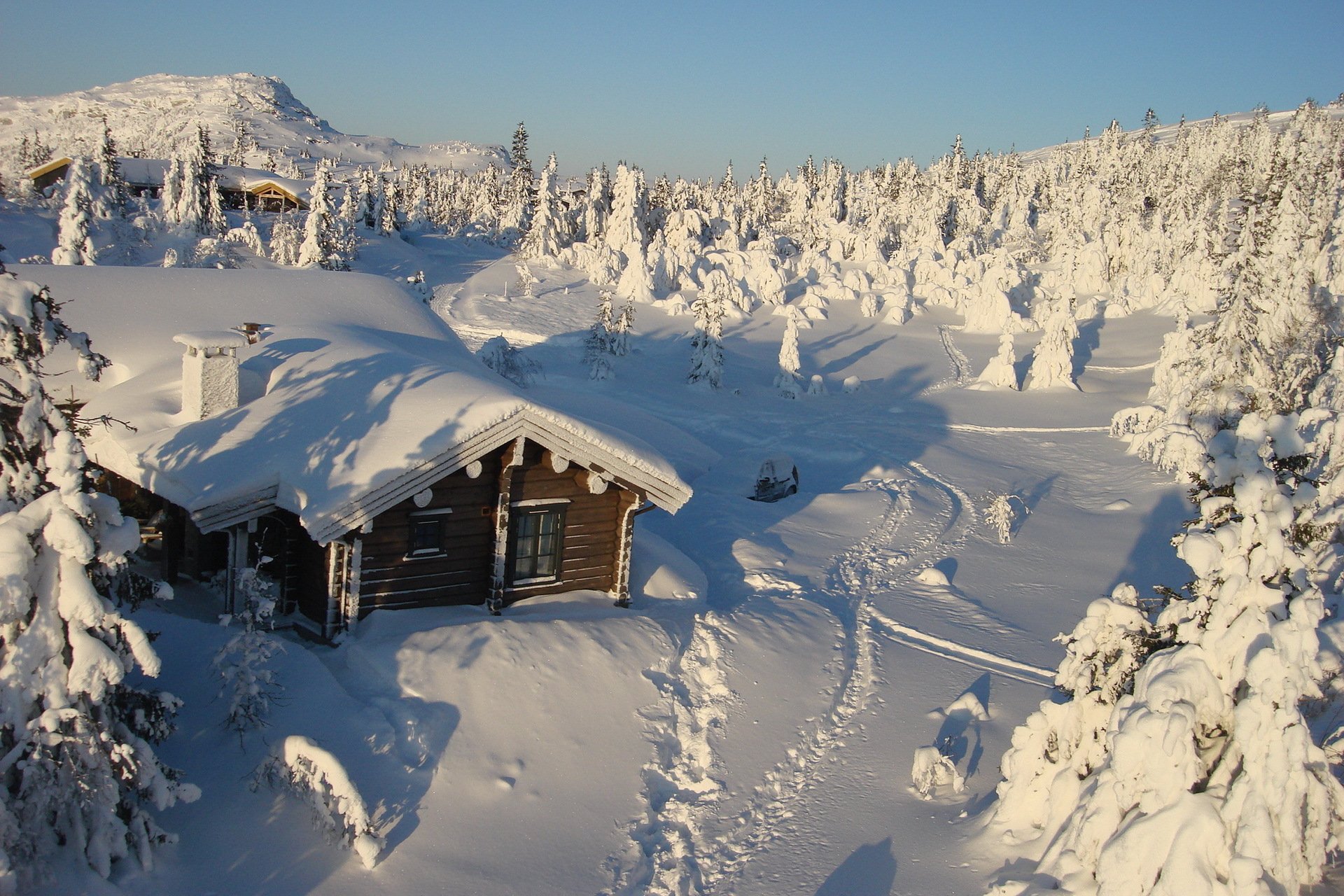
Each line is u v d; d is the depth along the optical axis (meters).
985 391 54.97
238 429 15.66
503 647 13.71
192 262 69.06
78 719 8.66
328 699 12.12
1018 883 9.34
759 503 28.95
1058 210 112.00
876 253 94.00
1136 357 65.12
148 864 9.06
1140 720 8.75
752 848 11.62
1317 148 126.12
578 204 111.94
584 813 11.62
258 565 11.78
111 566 9.00
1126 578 24.19
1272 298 37.47
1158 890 8.12
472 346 60.31
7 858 7.90
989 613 20.98
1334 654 10.33
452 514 15.43
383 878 9.82
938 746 14.15
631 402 48.97
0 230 70.25
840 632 18.78
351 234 95.81
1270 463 9.91
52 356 19.22
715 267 84.94
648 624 15.83
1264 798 8.21
